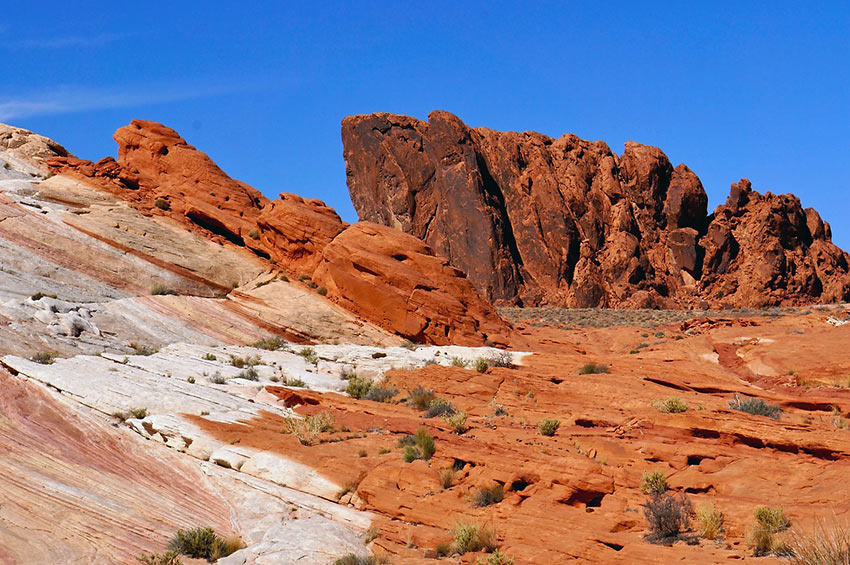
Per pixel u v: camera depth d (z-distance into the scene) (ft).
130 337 112.57
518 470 65.21
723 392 92.73
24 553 56.24
